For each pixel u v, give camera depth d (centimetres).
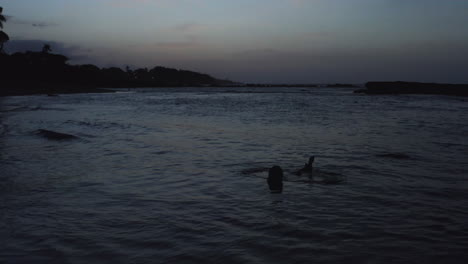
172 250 449
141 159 1052
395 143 1380
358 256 434
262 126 1950
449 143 1390
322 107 3803
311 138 1503
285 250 448
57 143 1312
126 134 1582
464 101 5441
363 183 789
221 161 1031
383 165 984
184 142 1378
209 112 2992
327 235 496
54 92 7512
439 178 840
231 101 5081
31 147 1225
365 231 513
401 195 698
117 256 433
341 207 621
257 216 573
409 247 461
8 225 532
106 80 15988
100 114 2673
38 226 529
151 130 1736
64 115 2509
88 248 455
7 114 2517
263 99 5847
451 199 676
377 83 9875
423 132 1725
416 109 3534
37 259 426
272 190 729
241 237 488
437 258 432
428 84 9050
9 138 1405
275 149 1235
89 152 1153
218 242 472
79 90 8656
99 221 550
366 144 1353
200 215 578
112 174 865
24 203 638
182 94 8362
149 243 470
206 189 736
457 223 549
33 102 4209
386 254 440
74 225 534
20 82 8550
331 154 1148
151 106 3806
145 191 721
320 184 776
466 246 466
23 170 899
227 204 637
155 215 578
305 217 569
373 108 3656
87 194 698
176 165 972
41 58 12469
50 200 657
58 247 458
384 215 582
